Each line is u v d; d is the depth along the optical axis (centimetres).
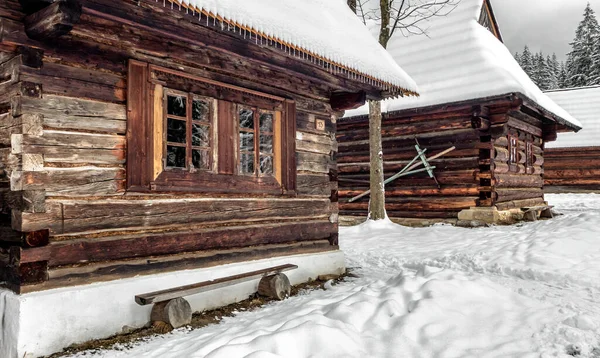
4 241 424
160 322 456
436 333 404
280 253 637
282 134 638
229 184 561
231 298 549
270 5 552
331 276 701
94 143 443
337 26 704
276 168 629
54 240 416
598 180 2228
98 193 444
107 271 447
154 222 488
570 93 2638
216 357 347
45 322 391
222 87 559
